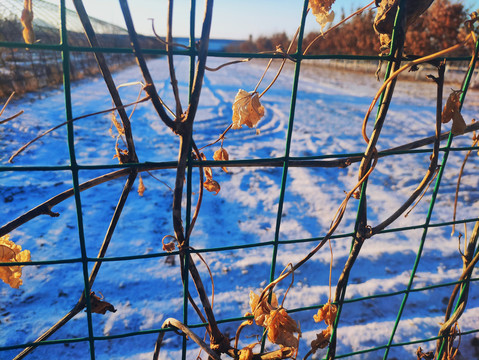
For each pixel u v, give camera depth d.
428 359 1.60
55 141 6.48
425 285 3.09
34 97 9.90
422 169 6.07
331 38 30.92
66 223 3.85
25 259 1.01
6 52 10.95
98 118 8.46
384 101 1.02
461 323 2.64
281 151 7.02
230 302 2.82
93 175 5.21
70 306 2.70
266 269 3.22
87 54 17.70
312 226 4.14
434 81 1.08
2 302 2.68
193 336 1.05
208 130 8.33
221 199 4.64
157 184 4.97
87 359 2.28
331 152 7.16
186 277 1.04
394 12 0.94
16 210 4.12
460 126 1.12
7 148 5.86
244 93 1.01
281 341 1.03
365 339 2.47
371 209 4.64
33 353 2.29
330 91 17.22
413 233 3.99
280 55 0.91
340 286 1.27
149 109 9.80
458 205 4.82
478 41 1.04
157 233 3.80
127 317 2.60
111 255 3.36
